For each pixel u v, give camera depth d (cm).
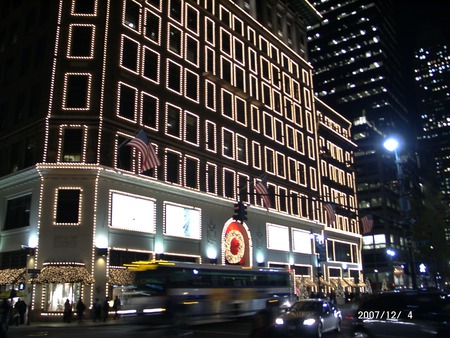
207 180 4859
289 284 3703
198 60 5166
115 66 4125
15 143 4191
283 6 7419
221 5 5828
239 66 5891
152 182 4147
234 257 5016
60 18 4128
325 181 7619
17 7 4762
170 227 4281
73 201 3681
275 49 6850
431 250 7631
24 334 2470
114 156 3909
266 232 5672
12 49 4606
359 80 13838
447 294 1430
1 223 4053
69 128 3847
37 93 4084
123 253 3834
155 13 4728
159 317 2533
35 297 3434
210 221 4775
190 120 4878
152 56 4584
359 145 12225
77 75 3978
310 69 7731
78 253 3547
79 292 3475
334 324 2288
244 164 5519
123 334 2409
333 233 7475
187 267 2811
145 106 4372
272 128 6294
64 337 2266
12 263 3856
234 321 3316
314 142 7369
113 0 4275
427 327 1341
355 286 7362
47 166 3684
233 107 5575
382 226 11056
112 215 3772
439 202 8681
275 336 2055
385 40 14300
